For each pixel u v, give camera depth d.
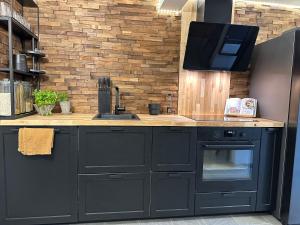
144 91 2.82
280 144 2.30
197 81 2.88
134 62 2.76
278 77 2.34
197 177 2.25
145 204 2.20
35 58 2.55
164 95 2.86
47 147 1.96
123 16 2.68
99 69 2.71
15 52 2.33
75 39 2.63
